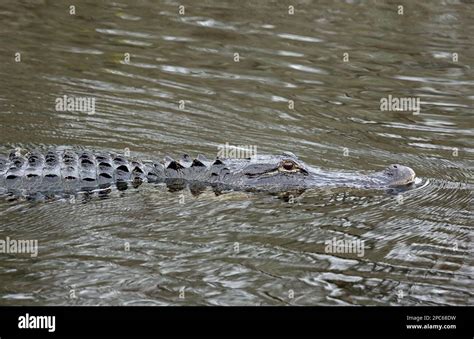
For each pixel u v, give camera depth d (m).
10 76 28.17
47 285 15.14
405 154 23.89
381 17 36.50
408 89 29.39
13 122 24.44
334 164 22.69
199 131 24.97
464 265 16.56
